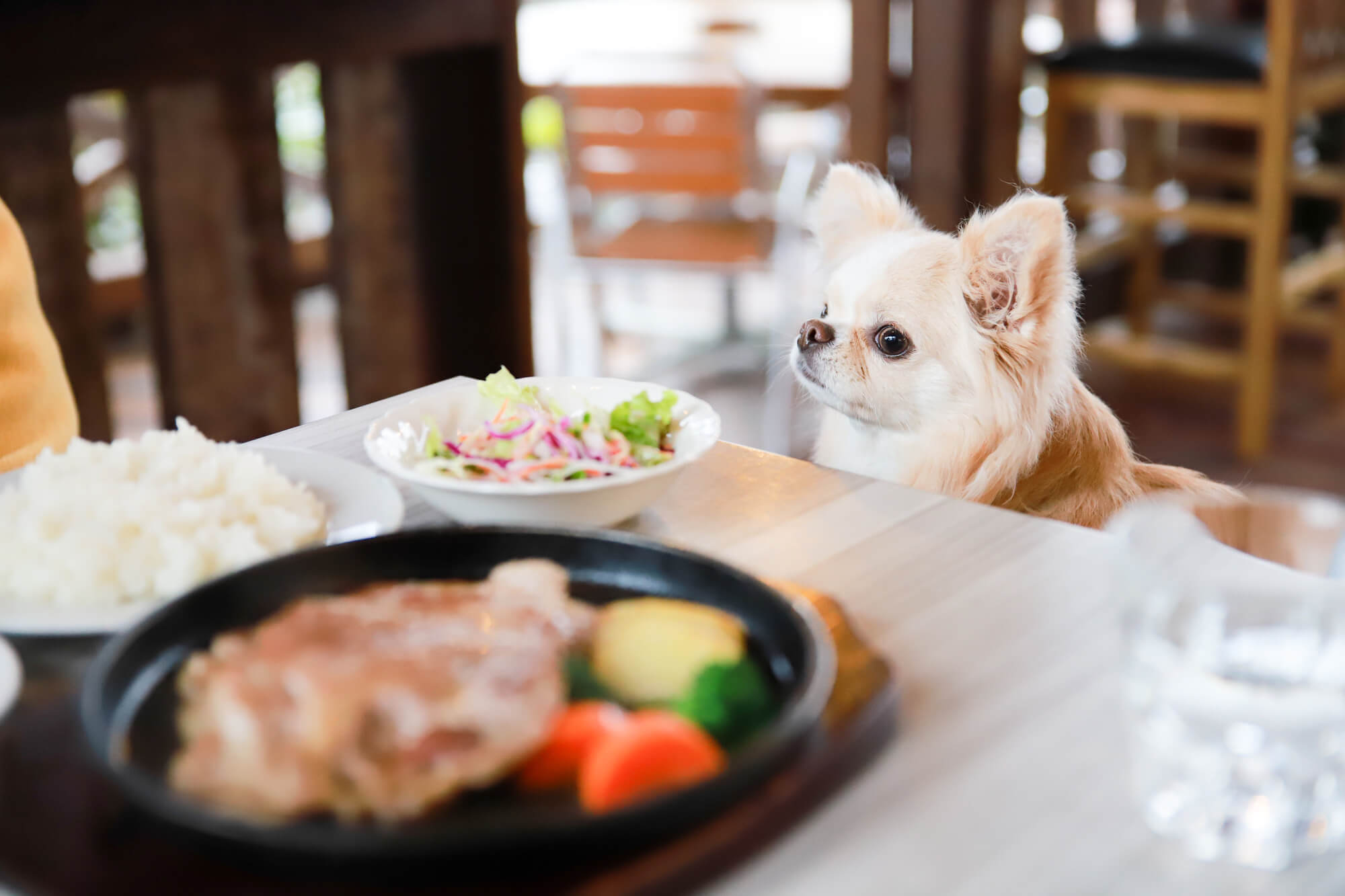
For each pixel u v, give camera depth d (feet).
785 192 11.66
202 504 2.85
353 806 1.94
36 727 2.28
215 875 1.90
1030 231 4.75
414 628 2.24
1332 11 10.02
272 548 2.82
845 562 3.00
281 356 8.39
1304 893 1.95
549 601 2.42
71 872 1.90
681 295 14.38
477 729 2.01
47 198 7.01
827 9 16.40
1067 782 2.19
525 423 3.24
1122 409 11.60
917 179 10.69
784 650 2.38
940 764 2.24
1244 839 2.04
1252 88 9.73
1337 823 2.11
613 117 10.89
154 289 7.68
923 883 1.96
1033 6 15.16
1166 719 2.20
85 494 2.89
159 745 2.14
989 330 4.93
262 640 2.19
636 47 14.10
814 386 5.38
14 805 2.06
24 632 2.57
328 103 8.20
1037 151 13.88
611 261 11.35
